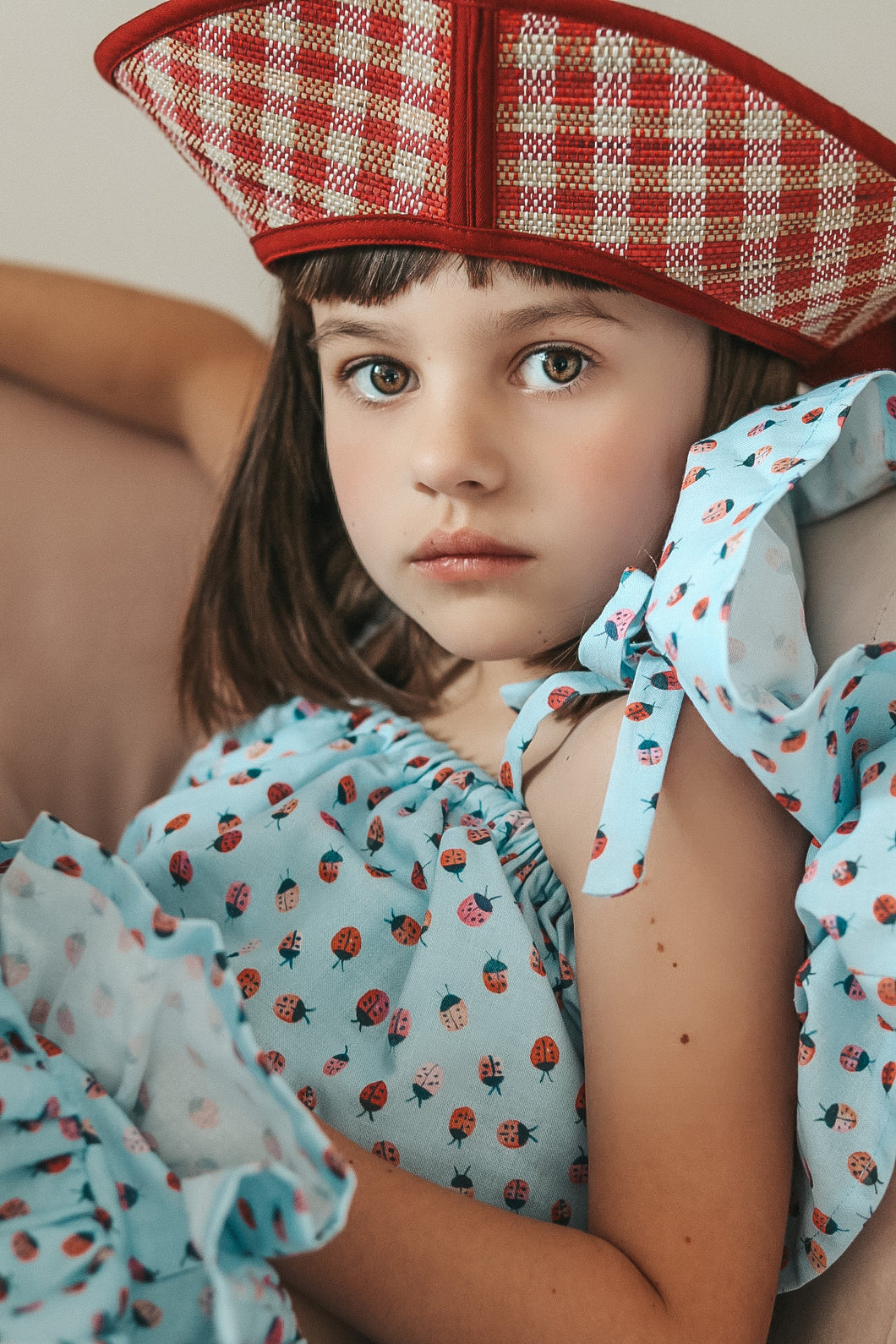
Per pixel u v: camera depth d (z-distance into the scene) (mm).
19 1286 399
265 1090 413
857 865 505
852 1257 565
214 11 590
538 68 537
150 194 1286
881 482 608
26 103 1251
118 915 475
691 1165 532
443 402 601
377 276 596
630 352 601
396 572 666
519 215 562
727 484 545
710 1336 506
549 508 609
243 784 721
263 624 873
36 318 1105
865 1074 538
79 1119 454
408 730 769
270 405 853
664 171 557
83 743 990
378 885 643
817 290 608
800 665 536
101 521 1060
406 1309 520
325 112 590
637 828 537
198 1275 421
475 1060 596
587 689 640
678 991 552
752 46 993
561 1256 522
